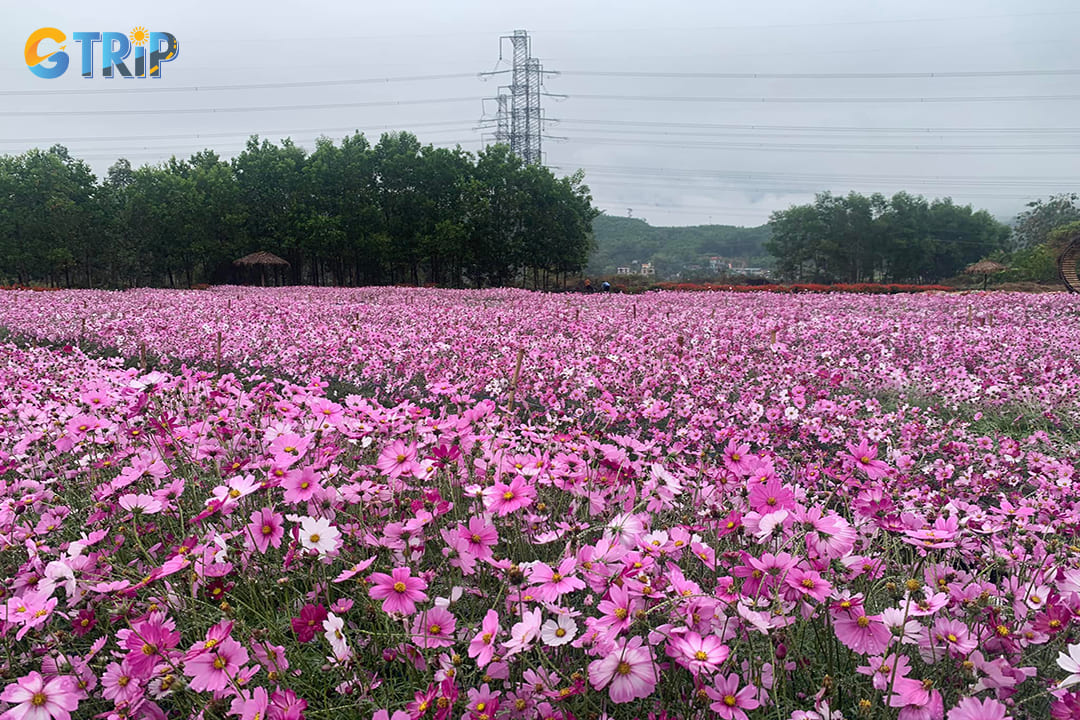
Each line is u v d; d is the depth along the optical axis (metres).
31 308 14.28
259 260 38.66
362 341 7.96
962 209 75.88
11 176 39.59
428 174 43.06
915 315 13.92
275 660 1.65
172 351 8.82
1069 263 26.55
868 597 1.90
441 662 1.63
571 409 5.01
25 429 3.40
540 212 43.62
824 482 3.31
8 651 1.81
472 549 1.89
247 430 3.11
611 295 22.81
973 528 2.09
